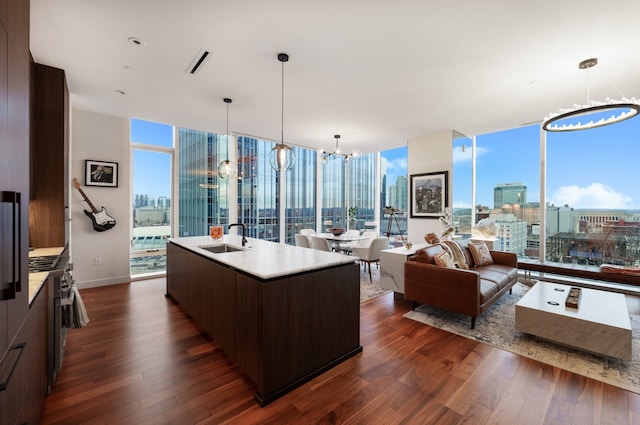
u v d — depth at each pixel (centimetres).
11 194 114
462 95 356
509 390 200
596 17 209
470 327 304
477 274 296
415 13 206
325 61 274
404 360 239
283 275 198
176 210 524
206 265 268
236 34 231
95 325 301
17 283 120
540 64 278
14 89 123
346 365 231
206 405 184
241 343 210
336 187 782
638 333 292
